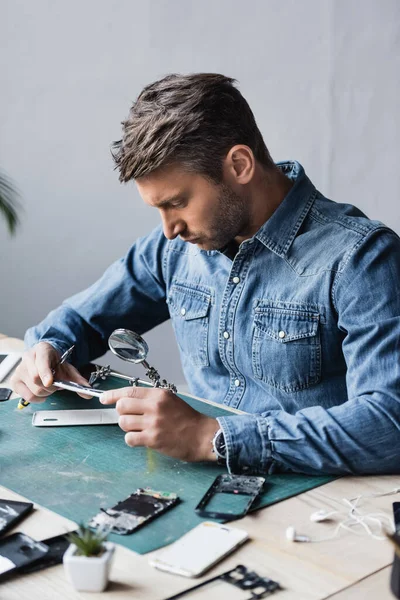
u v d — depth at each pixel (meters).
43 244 3.25
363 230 1.37
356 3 3.09
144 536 0.97
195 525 0.99
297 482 1.13
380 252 1.34
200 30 3.12
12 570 0.88
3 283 3.25
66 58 3.10
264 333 1.45
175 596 0.84
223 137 1.28
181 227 1.32
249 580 0.87
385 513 1.04
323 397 1.44
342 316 1.34
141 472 1.16
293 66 3.15
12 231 2.99
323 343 1.40
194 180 1.26
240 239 1.50
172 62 3.15
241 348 1.49
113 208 3.24
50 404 1.46
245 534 0.96
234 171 1.31
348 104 3.17
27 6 3.03
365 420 1.16
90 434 1.31
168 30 3.11
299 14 3.10
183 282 1.61
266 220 1.44
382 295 1.31
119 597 0.84
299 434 1.15
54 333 1.66
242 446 1.16
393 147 3.19
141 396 1.22
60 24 3.07
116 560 0.91
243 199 1.35
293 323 1.42
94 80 3.13
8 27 3.04
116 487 1.11
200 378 1.61
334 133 3.20
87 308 1.72
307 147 3.22
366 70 3.14
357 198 3.25
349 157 3.21
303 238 1.42
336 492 1.11
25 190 3.19
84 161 3.19
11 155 3.15
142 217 3.26
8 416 1.40
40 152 3.16
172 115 1.23
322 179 3.24
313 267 1.40
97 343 1.75
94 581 0.84
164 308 1.79
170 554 0.91
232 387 1.55
